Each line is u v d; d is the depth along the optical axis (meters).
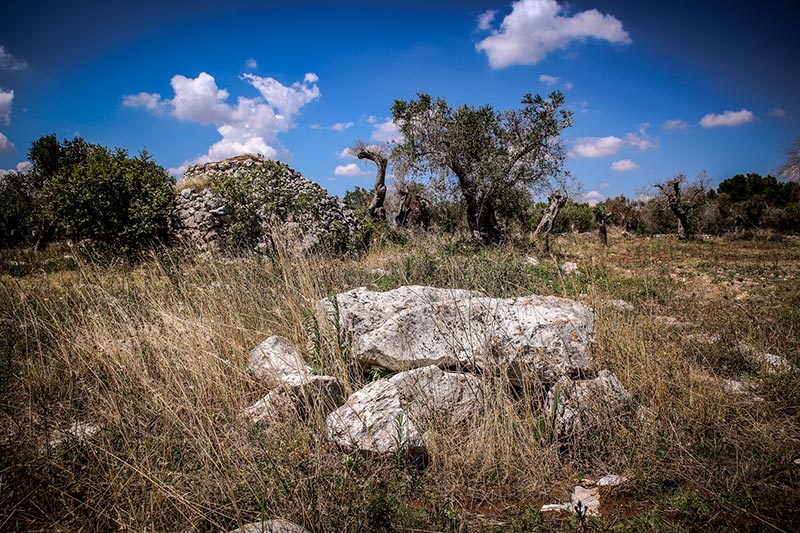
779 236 27.81
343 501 2.75
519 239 16.41
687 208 30.86
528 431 3.41
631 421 3.56
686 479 3.00
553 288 6.76
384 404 3.40
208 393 3.83
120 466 3.00
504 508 2.88
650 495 2.93
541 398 3.76
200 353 4.27
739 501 2.70
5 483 2.75
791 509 2.58
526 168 16.77
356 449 3.13
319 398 3.59
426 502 2.94
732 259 17.17
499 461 3.22
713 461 3.14
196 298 5.64
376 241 14.78
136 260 11.14
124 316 5.09
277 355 4.32
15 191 22.41
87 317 5.28
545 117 16.55
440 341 4.08
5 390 4.14
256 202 12.95
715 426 3.52
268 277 6.61
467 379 3.73
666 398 3.82
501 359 3.82
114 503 2.69
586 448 3.38
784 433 3.46
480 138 16.80
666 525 2.55
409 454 3.20
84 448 3.27
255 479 2.88
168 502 2.73
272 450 3.09
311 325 4.54
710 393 3.83
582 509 2.78
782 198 38.09
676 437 3.34
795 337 5.59
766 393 4.14
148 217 13.71
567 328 3.97
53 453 3.17
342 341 4.36
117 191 14.25
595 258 15.54
